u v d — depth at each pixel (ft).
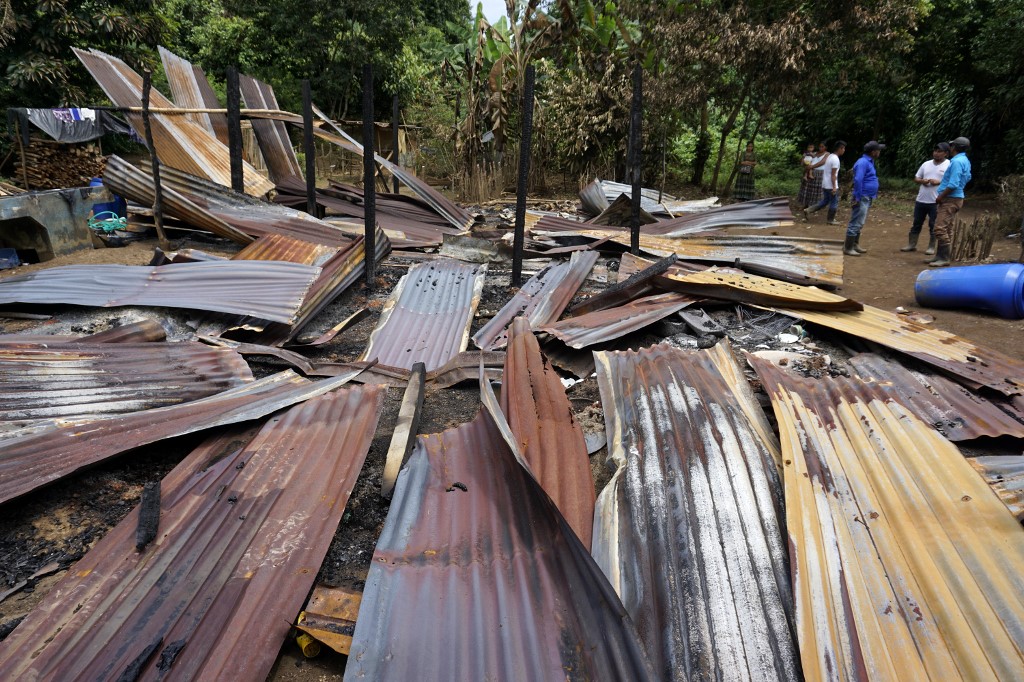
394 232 34.22
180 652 7.86
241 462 11.83
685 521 9.80
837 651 7.65
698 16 50.49
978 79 55.98
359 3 75.25
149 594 8.75
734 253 28.58
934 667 7.38
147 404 13.66
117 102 35.65
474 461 12.02
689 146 78.33
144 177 29.45
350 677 7.43
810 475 10.84
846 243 35.06
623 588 8.77
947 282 24.16
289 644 8.68
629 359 15.81
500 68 58.03
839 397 13.51
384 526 10.21
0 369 13.25
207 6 83.56
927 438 11.41
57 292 19.57
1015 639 7.50
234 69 29.40
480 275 25.14
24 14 46.98
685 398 13.37
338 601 9.04
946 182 30.73
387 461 11.98
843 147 43.98
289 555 9.64
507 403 13.67
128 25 50.47
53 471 10.90
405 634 8.03
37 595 9.21
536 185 62.34
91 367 14.43
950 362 16.79
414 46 87.56
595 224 36.27
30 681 7.38
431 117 70.28
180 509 10.51
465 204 52.03
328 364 17.24
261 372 16.98
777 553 9.34
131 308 19.35
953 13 54.08
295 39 75.66
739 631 8.09
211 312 19.47
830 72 53.47
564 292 23.98
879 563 8.90
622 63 58.54
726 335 19.93
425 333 20.29
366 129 23.43
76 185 41.42
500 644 7.85
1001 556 8.67
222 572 9.20
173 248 31.01
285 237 27.22
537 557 9.24
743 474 10.85
